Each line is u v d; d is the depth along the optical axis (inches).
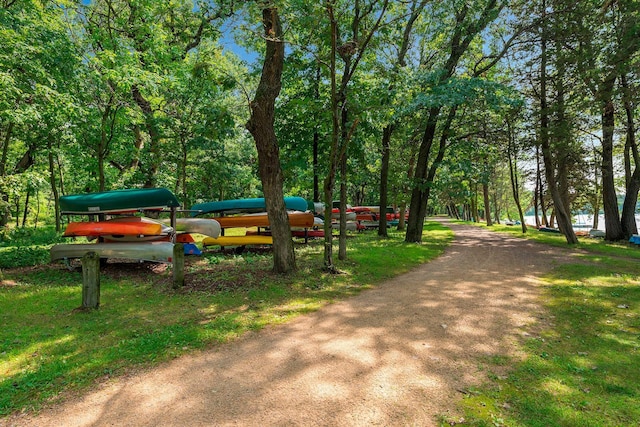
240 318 230.1
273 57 317.7
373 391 142.4
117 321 225.6
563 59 563.5
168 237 431.8
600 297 280.2
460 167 601.6
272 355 177.0
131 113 562.6
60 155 727.1
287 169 573.9
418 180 634.2
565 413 127.6
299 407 131.6
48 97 386.0
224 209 567.2
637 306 256.8
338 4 348.5
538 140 652.7
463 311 247.3
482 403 134.1
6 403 136.0
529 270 398.0
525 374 156.9
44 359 173.0
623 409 130.0
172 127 706.2
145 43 593.3
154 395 141.4
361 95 409.1
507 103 487.2
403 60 668.7
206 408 131.9
